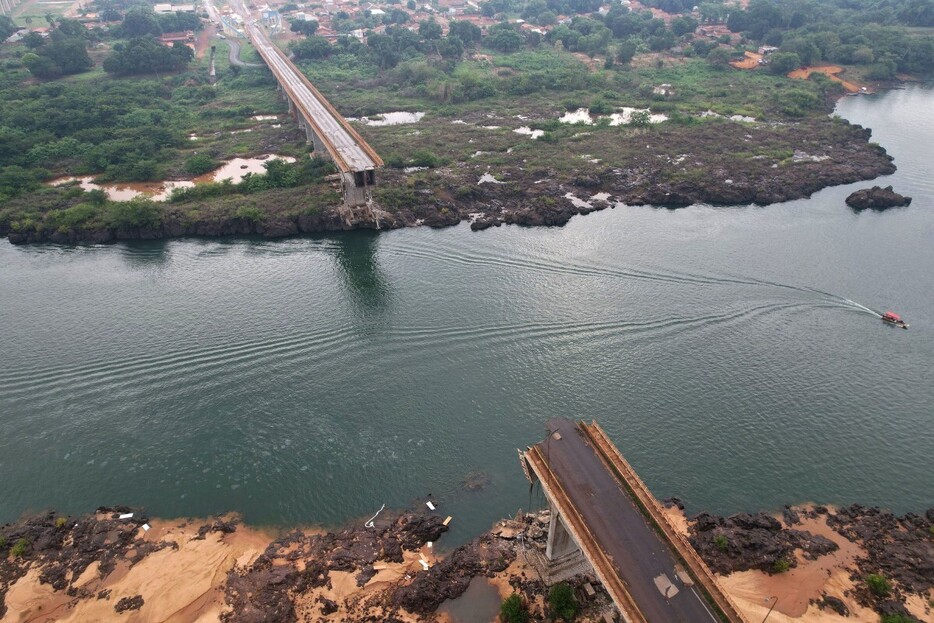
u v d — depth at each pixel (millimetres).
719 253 137875
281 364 103125
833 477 84250
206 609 67312
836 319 115000
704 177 172750
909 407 95000
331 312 116250
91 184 176500
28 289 125875
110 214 147250
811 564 71562
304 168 176250
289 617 66312
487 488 83062
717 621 52281
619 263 132750
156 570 71812
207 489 82938
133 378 100312
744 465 85875
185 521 78875
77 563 72688
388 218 151625
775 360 104375
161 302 120438
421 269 132125
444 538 76750
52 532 76562
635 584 54812
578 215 158250
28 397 96625
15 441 89438
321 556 73562
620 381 99750
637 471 84938
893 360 104562
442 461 86812
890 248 140375
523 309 116688
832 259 135500
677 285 124500
